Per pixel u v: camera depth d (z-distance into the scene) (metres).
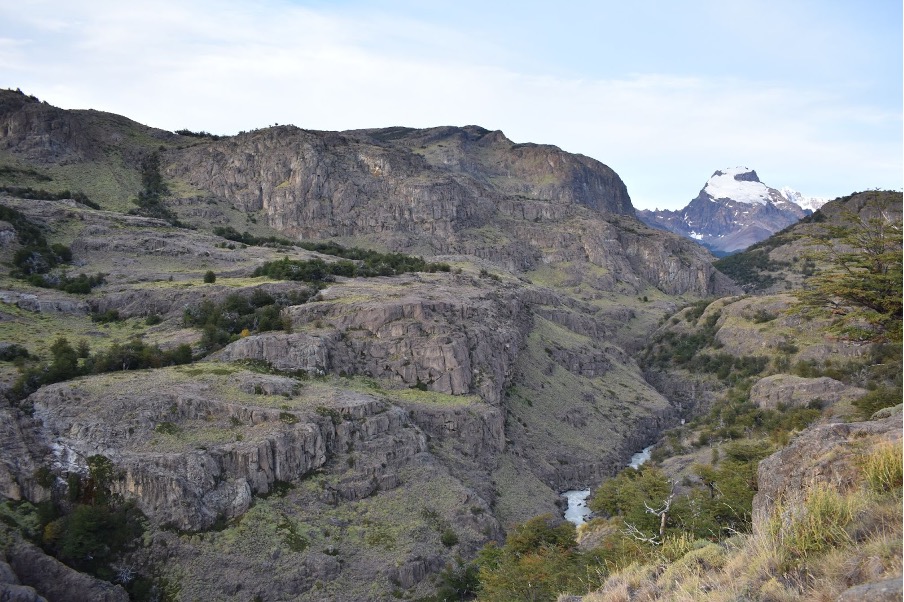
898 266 33.38
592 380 161.62
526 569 52.09
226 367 91.44
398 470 83.81
